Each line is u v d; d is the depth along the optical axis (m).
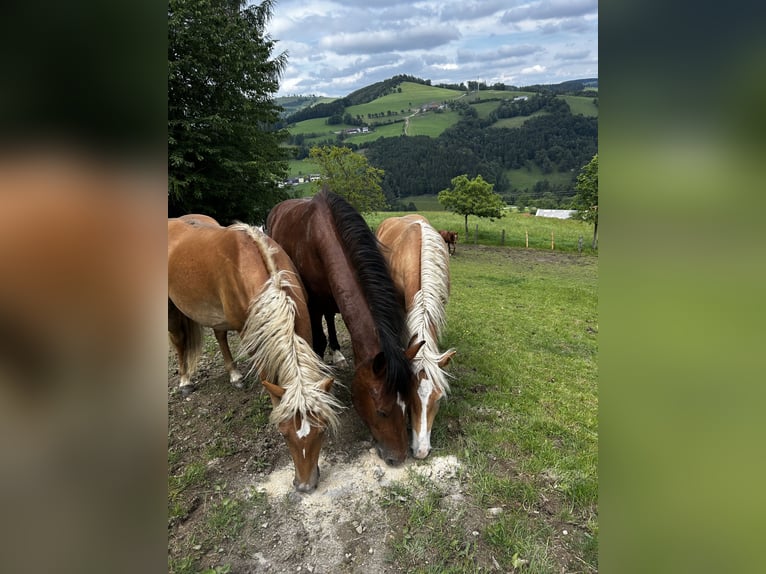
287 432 2.42
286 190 15.84
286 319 2.58
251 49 12.41
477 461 2.96
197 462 2.98
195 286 3.20
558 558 2.28
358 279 3.00
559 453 3.07
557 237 23.17
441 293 3.31
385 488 2.73
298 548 2.36
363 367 2.74
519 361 4.83
